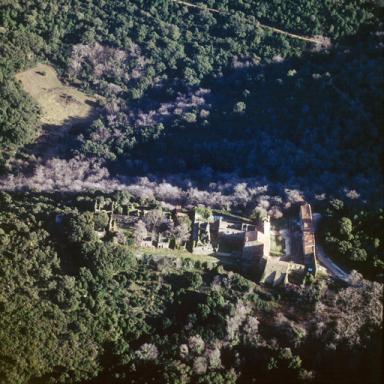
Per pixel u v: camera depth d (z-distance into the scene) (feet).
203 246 497.87
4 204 536.42
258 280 472.03
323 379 421.59
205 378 424.05
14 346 433.89
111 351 444.14
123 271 480.23
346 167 553.64
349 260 474.49
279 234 507.71
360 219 499.51
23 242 484.74
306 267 472.03
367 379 418.92
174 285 474.90
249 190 545.03
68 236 490.90
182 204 543.39
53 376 432.25
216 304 454.40
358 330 433.07
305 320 446.60
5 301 450.71
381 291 447.42
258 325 448.65
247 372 432.25
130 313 460.14
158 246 498.69
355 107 585.22
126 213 523.70
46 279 467.93
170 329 453.58
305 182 550.36
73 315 453.58
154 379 428.56
